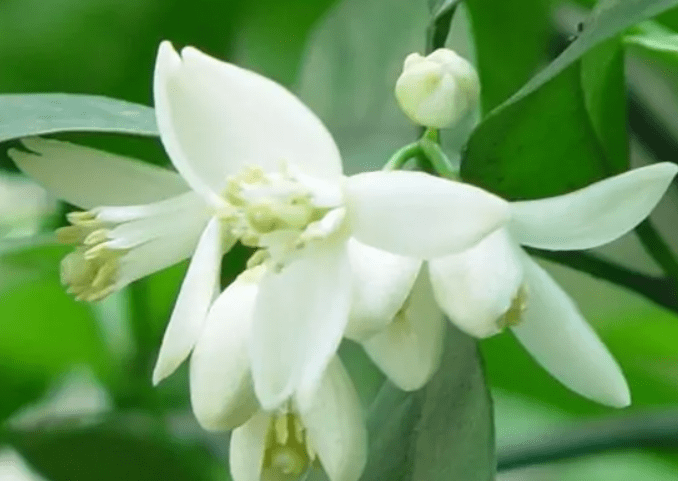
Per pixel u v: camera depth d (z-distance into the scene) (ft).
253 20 1.14
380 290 0.69
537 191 0.82
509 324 0.71
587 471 1.45
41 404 1.22
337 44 1.35
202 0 1.10
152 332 1.13
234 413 0.71
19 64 1.10
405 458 0.75
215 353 0.71
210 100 0.70
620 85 0.82
